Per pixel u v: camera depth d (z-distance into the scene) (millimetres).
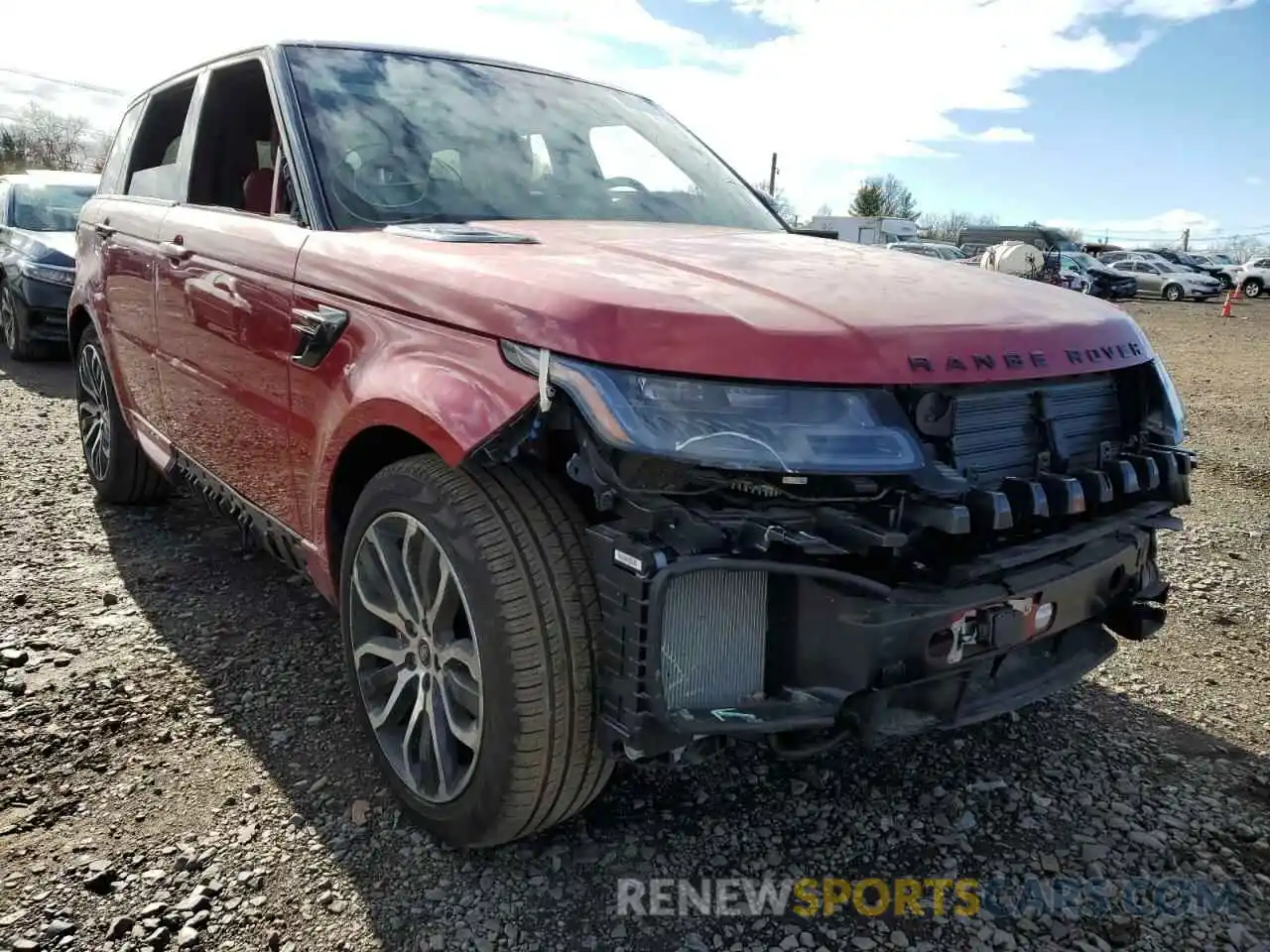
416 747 2387
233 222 3137
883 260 2656
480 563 2031
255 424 2975
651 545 1860
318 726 2855
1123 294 33375
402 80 3219
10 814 2396
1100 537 2316
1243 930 2170
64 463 5574
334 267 2531
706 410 1858
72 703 2910
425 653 2311
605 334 1883
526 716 2000
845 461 1870
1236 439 7602
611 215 3146
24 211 9516
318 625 3520
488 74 3455
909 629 1967
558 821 2213
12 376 8297
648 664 1866
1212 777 2760
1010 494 2080
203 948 2018
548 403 1903
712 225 3324
